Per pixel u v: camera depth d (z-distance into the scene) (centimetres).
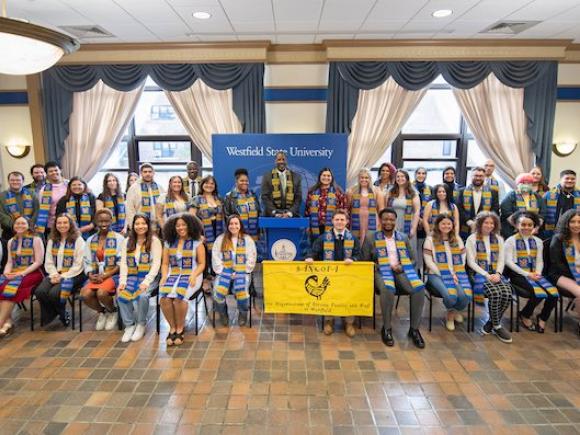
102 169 614
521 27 478
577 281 344
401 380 277
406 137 598
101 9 410
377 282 344
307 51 552
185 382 275
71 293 357
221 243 367
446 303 340
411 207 449
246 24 462
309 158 507
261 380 277
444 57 535
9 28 190
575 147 579
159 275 364
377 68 536
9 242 371
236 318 382
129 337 337
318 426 230
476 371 289
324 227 436
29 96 565
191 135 571
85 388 268
